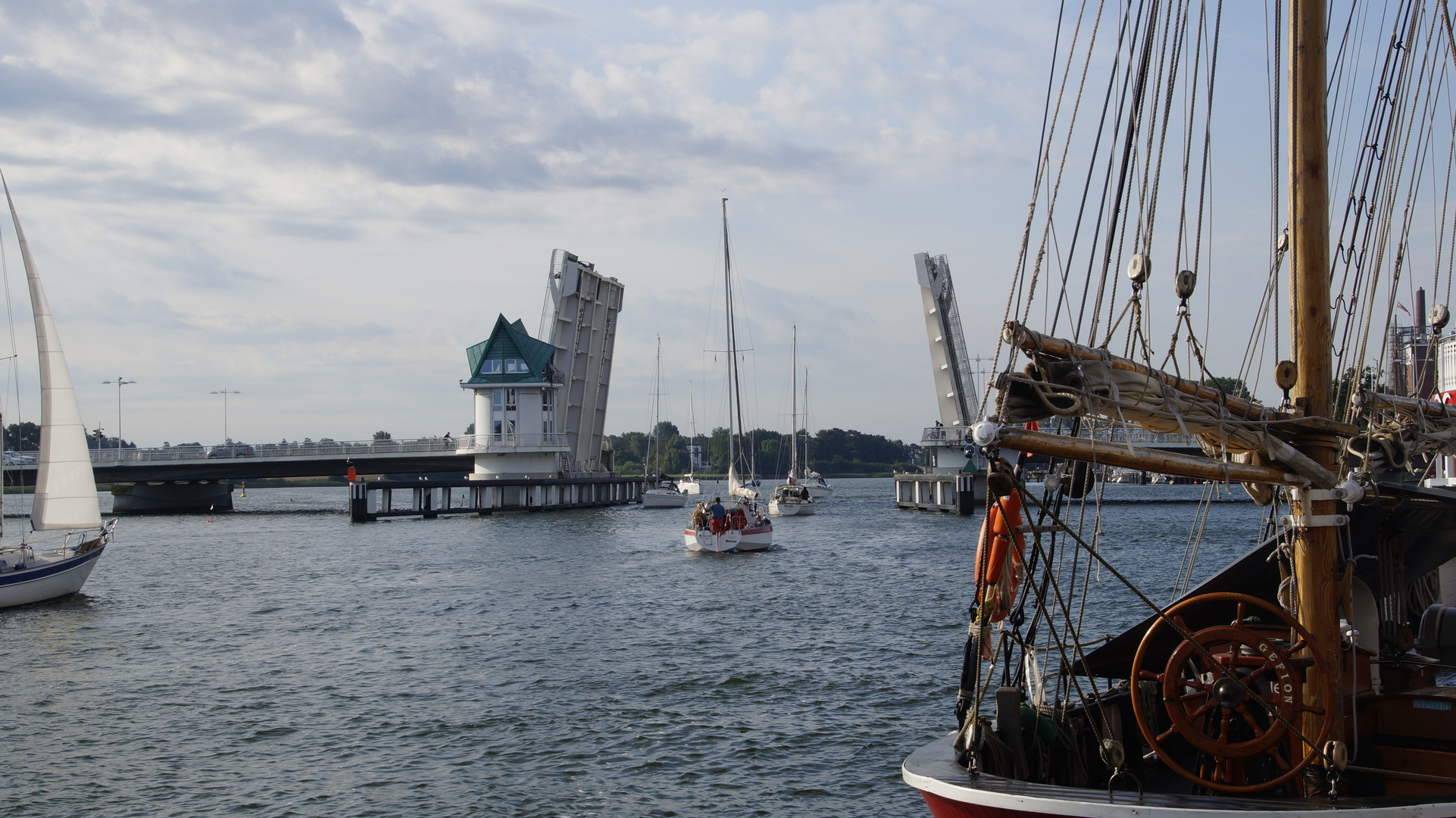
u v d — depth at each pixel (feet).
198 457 272.31
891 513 274.77
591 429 286.66
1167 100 29.71
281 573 132.26
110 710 58.44
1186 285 20.84
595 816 40.88
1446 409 29.27
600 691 61.36
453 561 144.36
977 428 18.30
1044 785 20.44
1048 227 26.78
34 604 101.96
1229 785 20.97
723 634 81.00
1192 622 27.43
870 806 41.73
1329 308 21.90
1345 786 22.57
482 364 262.47
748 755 48.34
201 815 41.37
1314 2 21.62
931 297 226.58
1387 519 28.07
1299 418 21.22
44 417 102.53
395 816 41.11
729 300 224.12
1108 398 19.34
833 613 91.56
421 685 63.87
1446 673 29.91
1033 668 25.38
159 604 102.89
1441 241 38.86
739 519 159.02
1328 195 21.89
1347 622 23.50
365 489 236.22
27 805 42.70
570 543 173.78
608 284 273.33
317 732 53.31
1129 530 182.70
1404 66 34.17
